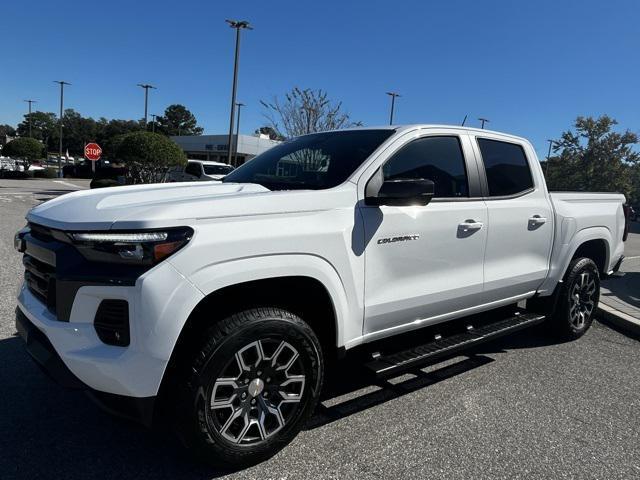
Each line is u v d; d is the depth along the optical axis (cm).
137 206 261
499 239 411
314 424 335
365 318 324
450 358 469
